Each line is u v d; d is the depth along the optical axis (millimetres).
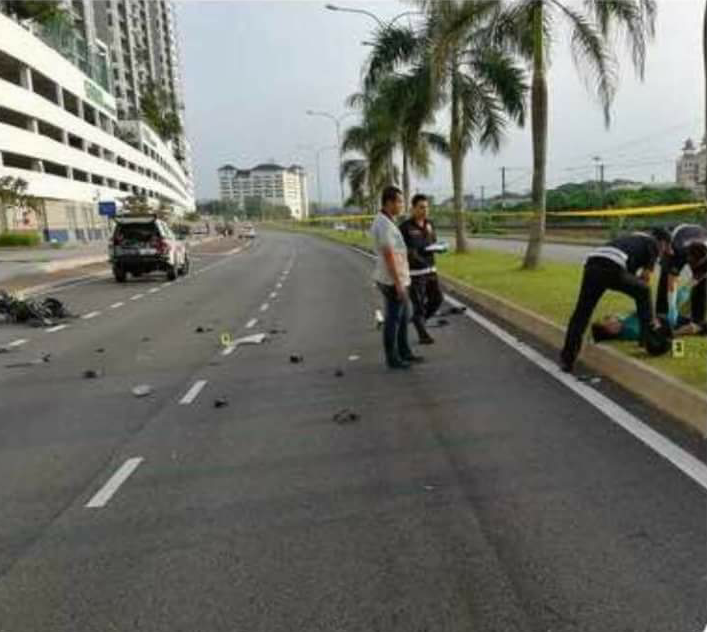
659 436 6527
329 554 4648
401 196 9852
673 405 7117
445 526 4980
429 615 3924
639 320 8594
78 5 113875
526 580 4238
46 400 9062
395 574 4367
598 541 4656
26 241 55281
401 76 28656
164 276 30453
